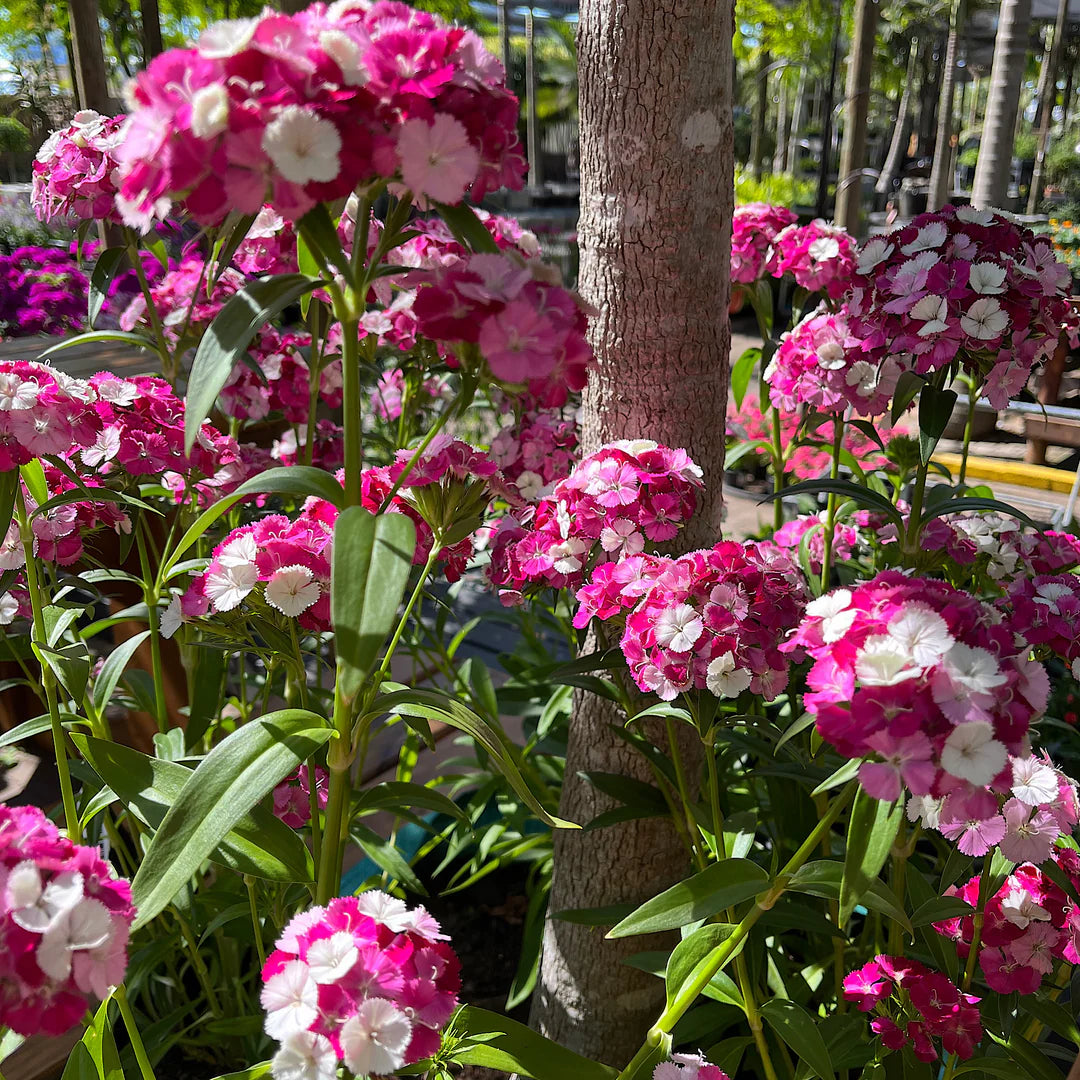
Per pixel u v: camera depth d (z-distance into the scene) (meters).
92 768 1.56
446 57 1.04
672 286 1.70
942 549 2.19
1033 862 1.36
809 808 1.96
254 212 0.97
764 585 1.50
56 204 2.10
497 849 2.43
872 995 1.44
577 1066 1.30
